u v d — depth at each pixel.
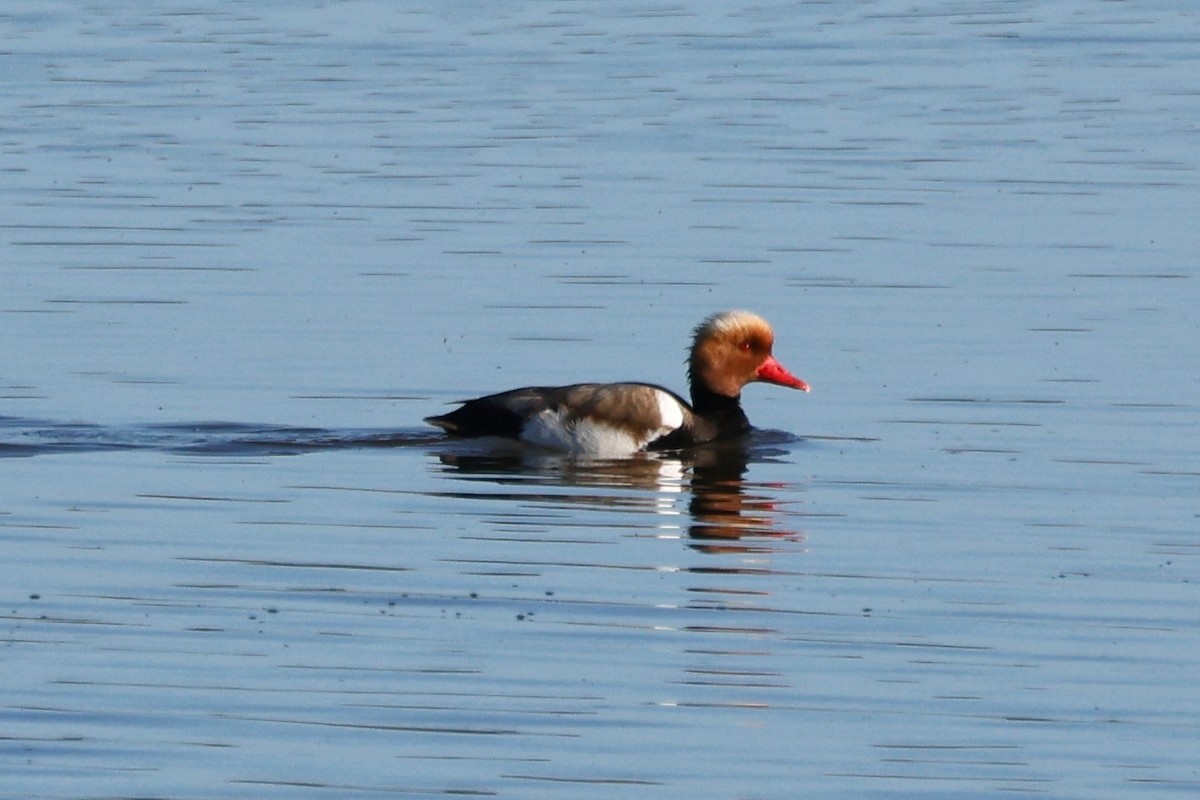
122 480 16.80
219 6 46.59
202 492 16.44
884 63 40.03
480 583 14.12
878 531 15.60
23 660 12.41
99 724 11.43
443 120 34.69
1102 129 33.94
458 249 26.20
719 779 10.81
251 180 30.19
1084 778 10.86
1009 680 12.30
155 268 25.19
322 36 42.88
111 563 14.48
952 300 23.69
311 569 14.40
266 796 10.55
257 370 20.69
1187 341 21.81
